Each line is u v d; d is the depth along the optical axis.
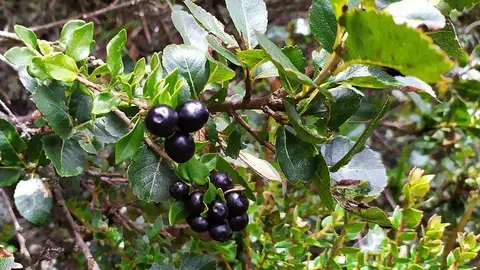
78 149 0.23
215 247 0.30
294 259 0.31
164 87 0.19
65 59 0.21
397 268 0.29
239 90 0.41
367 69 0.19
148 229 0.33
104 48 0.48
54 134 0.23
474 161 0.48
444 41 0.20
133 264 0.29
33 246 0.36
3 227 0.36
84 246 0.29
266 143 0.22
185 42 0.23
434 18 0.14
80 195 0.38
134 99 0.20
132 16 0.47
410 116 0.48
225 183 0.21
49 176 0.27
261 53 0.18
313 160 0.20
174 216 0.21
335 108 0.20
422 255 0.30
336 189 0.21
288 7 0.52
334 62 0.16
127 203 0.36
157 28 0.47
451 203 0.44
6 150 0.24
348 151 0.21
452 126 0.43
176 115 0.18
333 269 0.29
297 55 0.19
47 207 0.24
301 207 0.35
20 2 0.45
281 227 0.31
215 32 0.20
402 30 0.13
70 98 0.22
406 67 0.14
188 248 0.32
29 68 0.21
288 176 0.20
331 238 0.37
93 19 0.46
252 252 0.31
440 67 0.13
